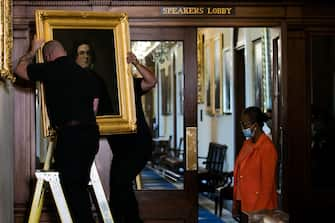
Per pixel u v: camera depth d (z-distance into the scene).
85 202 6.72
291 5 8.96
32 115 8.62
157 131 12.34
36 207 6.86
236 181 7.68
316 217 9.05
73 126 6.64
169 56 8.98
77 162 6.62
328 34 9.10
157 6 8.80
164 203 8.84
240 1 8.88
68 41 7.76
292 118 9.09
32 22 8.60
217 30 15.09
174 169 9.23
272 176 7.45
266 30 10.83
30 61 7.11
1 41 6.18
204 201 14.70
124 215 7.61
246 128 7.59
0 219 6.70
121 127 7.66
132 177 7.65
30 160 8.61
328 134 9.12
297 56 9.09
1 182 6.79
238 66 13.65
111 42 7.82
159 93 11.98
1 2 6.19
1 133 6.79
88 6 8.70
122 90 7.75
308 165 9.05
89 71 7.43
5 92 7.17
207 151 16.34
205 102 16.59
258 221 5.10
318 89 9.13
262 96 11.32
